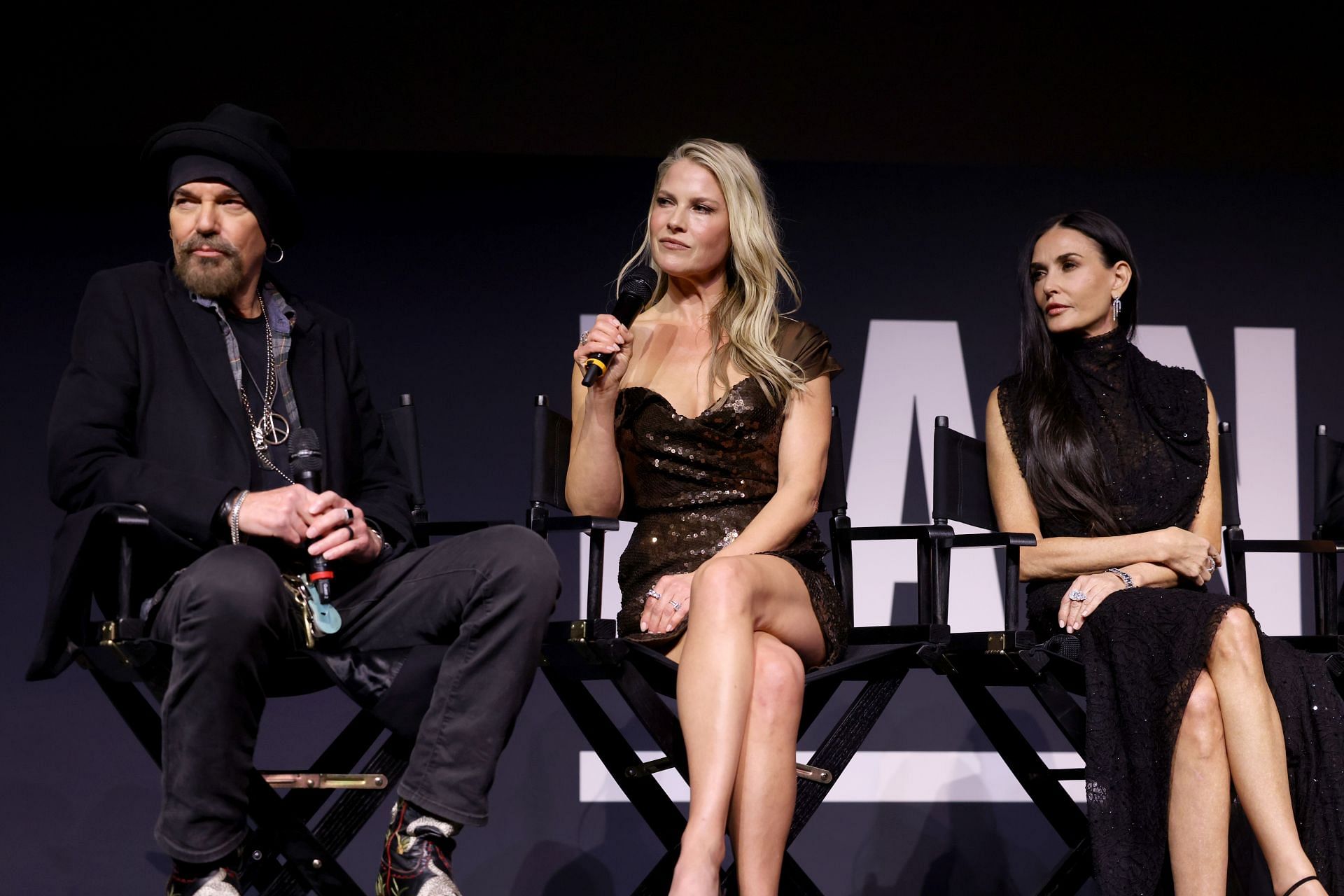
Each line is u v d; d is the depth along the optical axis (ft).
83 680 16.03
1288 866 10.89
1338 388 17.99
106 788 15.85
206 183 11.35
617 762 12.63
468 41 17.51
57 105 16.85
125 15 16.98
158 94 16.98
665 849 16.34
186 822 9.64
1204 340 17.94
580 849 16.25
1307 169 18.19
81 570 10.26
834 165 17.92
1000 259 17.97
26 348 16.56
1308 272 18.15
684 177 13.08
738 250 13.06
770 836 10.46
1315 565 14.48
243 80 17.12
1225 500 14.49
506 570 10.17
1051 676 12.49
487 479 17.06
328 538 10.57
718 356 12.94
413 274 17.30
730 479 12.60
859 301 17.76
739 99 17.80
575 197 17.62
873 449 17.56
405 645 10.89
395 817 9.94
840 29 17.95
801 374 12.89
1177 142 18.13
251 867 11.63
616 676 11.38
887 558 17.34
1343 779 11.73
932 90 17.99
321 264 17.17
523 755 16.35
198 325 11.48
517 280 17.43
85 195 16.87
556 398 17.29
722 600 10.51
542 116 17.57
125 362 11.12
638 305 12.35
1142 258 18.03
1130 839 11.51
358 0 17.37
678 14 17.79
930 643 12.09
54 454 10.68
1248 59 18.17
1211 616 11.55
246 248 11.50
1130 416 14.24
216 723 9.64
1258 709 11.33
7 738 15.80
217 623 9.55
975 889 16.61
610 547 17.06
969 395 17.72
